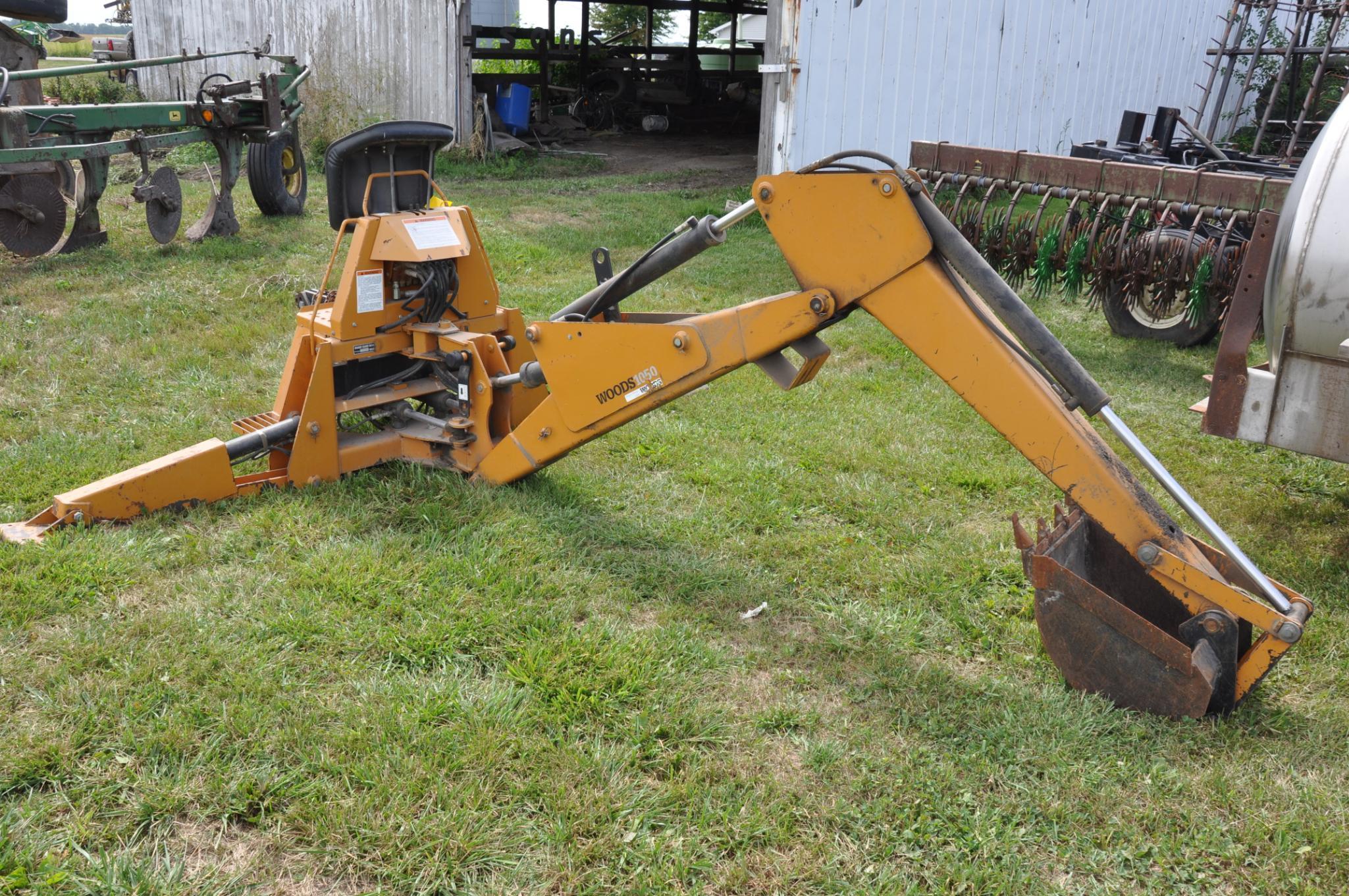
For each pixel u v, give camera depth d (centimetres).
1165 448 568
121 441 503
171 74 1775
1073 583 315
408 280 479
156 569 379
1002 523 465
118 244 922
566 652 337
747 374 667
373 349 461
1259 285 388
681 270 945
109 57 1811
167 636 334
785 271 946
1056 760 296
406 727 295
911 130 1291
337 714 303
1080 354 741
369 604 364
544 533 423
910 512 473
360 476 462
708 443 544
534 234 1055
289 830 261
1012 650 363
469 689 318
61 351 633
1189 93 1786
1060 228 700
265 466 484
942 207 778
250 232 991
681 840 262
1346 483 524
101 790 267
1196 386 673
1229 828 273
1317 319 365
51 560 371
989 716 319
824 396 631
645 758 296
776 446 546
